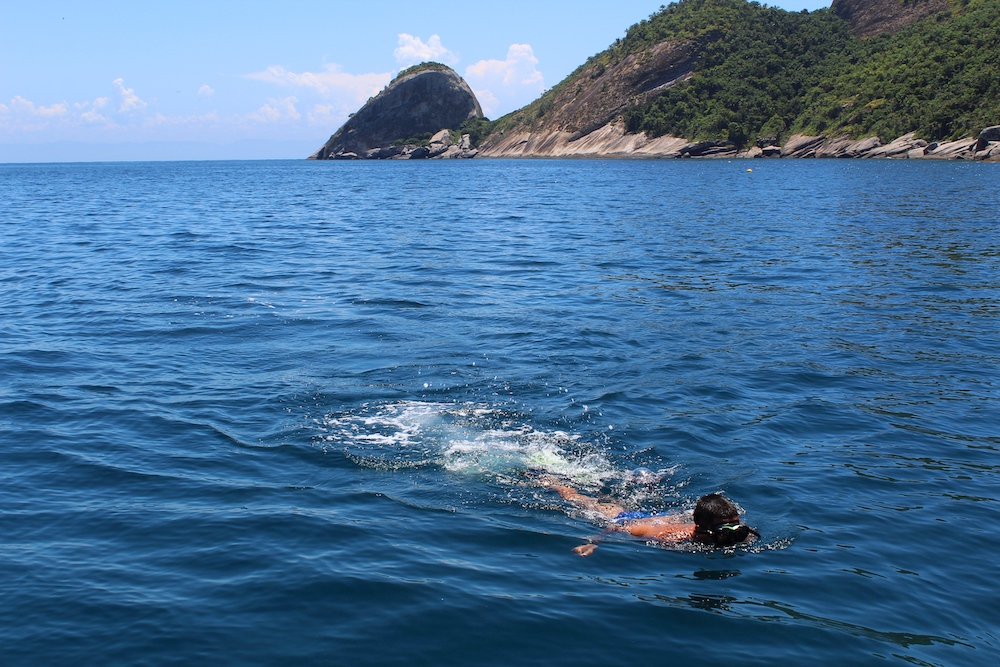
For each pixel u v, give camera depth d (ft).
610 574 16.87
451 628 14.65
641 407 27.55
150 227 90.53
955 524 19.29
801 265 58.29
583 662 13.74
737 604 15.74
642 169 278.87
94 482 21.20
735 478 21.95
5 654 13.74
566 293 48.21
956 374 31.53
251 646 14.03
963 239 71.61
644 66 444.14
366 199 146.41
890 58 353.72
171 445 23.85
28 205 130.93
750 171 238.27
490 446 23.93
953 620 15.28
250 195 163.43
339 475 21.84
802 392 29.35
